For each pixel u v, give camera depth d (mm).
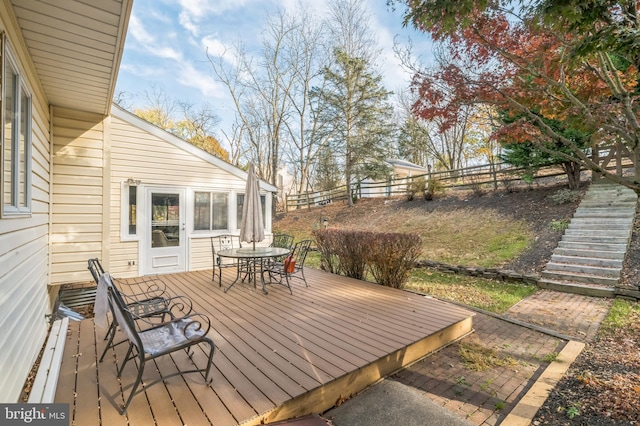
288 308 4359
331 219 14875
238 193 7789
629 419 2209
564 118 3598
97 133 5047
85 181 4938
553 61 3455
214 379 2443
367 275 6492
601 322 4191
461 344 3650
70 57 3227
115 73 3611
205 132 22906
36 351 3051
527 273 6414
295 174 25000
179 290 5328
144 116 21922
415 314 4098
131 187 6461
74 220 4852
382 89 14984
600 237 6629
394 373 2984
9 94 2447
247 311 4227
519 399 2561
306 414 2273
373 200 15500
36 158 3510
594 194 8148
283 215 18062
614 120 3016
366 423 2225
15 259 2365
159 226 6766
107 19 2615
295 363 2723
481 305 5031
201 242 7270
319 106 16312
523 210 9234
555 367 3031
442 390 2709
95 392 2266
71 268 4797
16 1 2348
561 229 7574
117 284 5688
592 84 3531
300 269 5910
